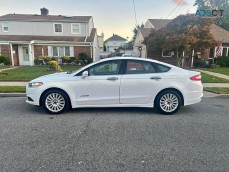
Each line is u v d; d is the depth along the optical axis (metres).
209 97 8.58
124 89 5.86
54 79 5.86
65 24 26.39
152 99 5.98
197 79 6.11
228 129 4.91
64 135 4.42
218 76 14.27
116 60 5.96
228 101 7.87
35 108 6.48
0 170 3.12
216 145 4.05
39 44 24.27
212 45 18.03
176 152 3.75
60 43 24.53
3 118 5.48
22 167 3.21
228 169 3.23
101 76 5.82
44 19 25.89
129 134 4.52
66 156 3.55
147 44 22.06
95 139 4.24
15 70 16.59
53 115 5.79
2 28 25.61
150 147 3.92
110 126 4.98
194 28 17.66
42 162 3.35
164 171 3.16
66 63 24.23
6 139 4.18
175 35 17.61
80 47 25.09
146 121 5.39
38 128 4.79
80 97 5.87
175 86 5.93
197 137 4.41
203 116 5.91
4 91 8.40
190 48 18.33
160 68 6.03
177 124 5.20
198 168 3.25
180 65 21.23
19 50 24.28
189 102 6.08
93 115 5.82
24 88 8.93
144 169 3.21
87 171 3.13
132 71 5.93
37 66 21.58
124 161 3.43
